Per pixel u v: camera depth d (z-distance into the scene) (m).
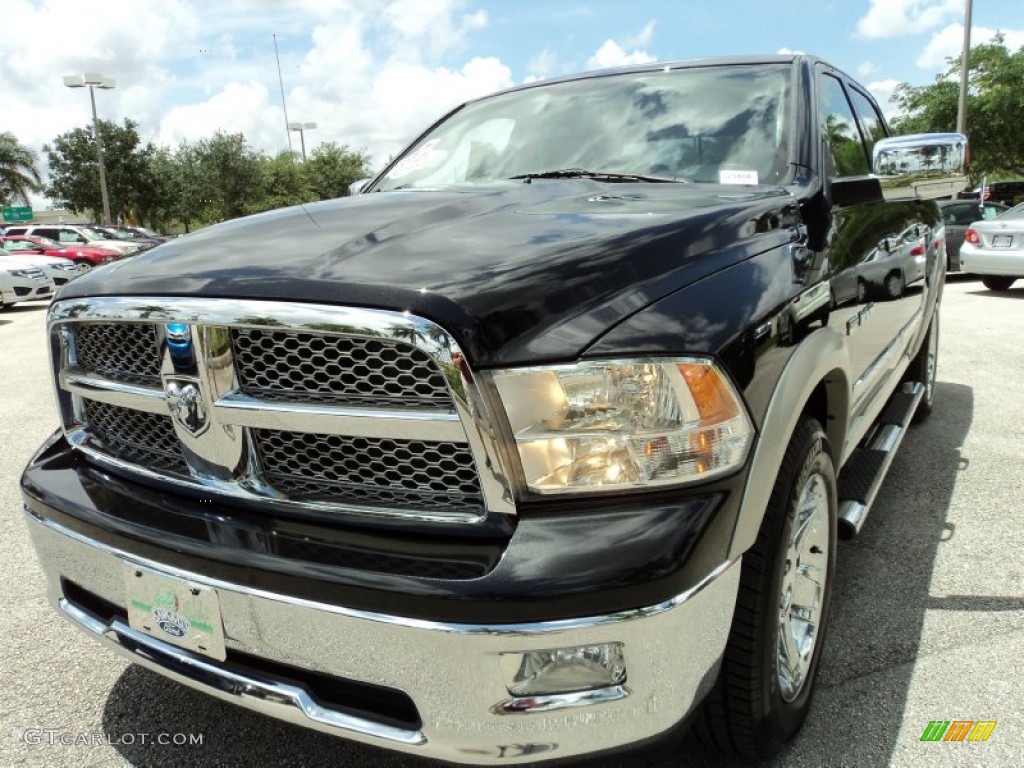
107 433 2.02
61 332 2.00
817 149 2.57
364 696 1.61
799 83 2.78
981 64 26.30
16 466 4.67
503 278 1.53
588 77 3.25
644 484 1.49
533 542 1.45
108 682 2.47
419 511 1.55
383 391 1.54
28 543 3.54
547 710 1.47
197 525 1.71
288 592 1.54
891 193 2.74
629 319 1.55
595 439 1.48
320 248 1.76
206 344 1.66
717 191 2.35
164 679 2.48
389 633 1.46
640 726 1.52
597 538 1.44
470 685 1.44
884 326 3.08
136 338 1.84
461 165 3.06
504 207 2.11
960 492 3.74
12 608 2.95
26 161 45.47
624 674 1.47
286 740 2.18
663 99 2.92
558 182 2.52
